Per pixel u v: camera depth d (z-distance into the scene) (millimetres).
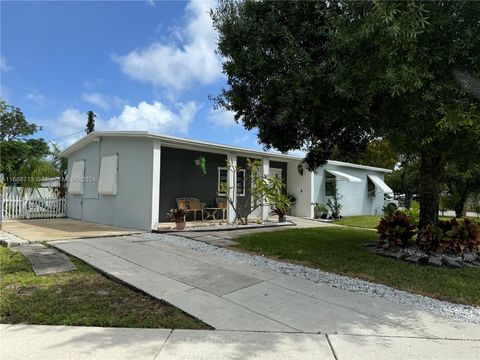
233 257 7254
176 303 4488
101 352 3178
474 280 5832
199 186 15250
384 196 23984
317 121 7246
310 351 3277
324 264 6730
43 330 3664
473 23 4680
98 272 5945
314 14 6504
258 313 4242
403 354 3266
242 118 8375
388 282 5691
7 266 6207
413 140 5789
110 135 12133
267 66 6625
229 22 6957
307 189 18297
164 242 8758
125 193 11742
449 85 4574
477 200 21625
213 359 3078
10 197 14602
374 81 4750
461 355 3270
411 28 4008
